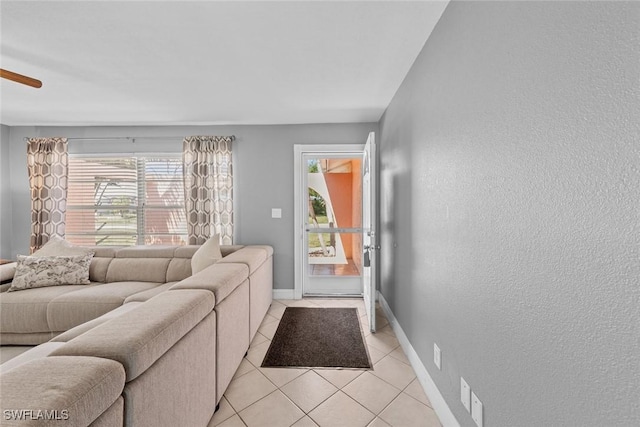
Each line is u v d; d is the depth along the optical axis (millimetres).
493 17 1117
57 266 2971
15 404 667
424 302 1916
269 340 2605
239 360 2107
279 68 2281
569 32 767
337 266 3949
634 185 615
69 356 892
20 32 1784
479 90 1225
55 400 684
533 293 912
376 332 2777
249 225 3820
